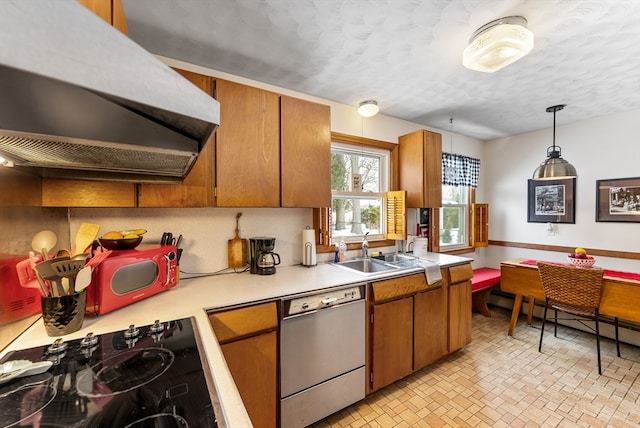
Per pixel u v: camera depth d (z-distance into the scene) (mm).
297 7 1299
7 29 388
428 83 2137
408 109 2689
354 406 1803
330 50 1674
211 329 1047
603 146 2924
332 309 1634
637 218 2709
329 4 1281
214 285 1618
